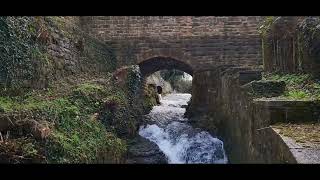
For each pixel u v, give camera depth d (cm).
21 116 735
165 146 1448
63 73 1245
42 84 1053
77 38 1423
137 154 1152
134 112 1435
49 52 1139
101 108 1132
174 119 1778
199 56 1834
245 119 973
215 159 1359
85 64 1480
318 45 910
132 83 1489
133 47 1841
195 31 1839
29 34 995
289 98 809
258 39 1819
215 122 1555
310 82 910
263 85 909
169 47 1839
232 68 1488
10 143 660
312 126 694
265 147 722
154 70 2077
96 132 981
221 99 1464
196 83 1803
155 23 1842
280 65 1138
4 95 849
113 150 1006
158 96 2392
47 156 708
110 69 1775
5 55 868
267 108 745
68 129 862
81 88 1130
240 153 1048
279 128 679
